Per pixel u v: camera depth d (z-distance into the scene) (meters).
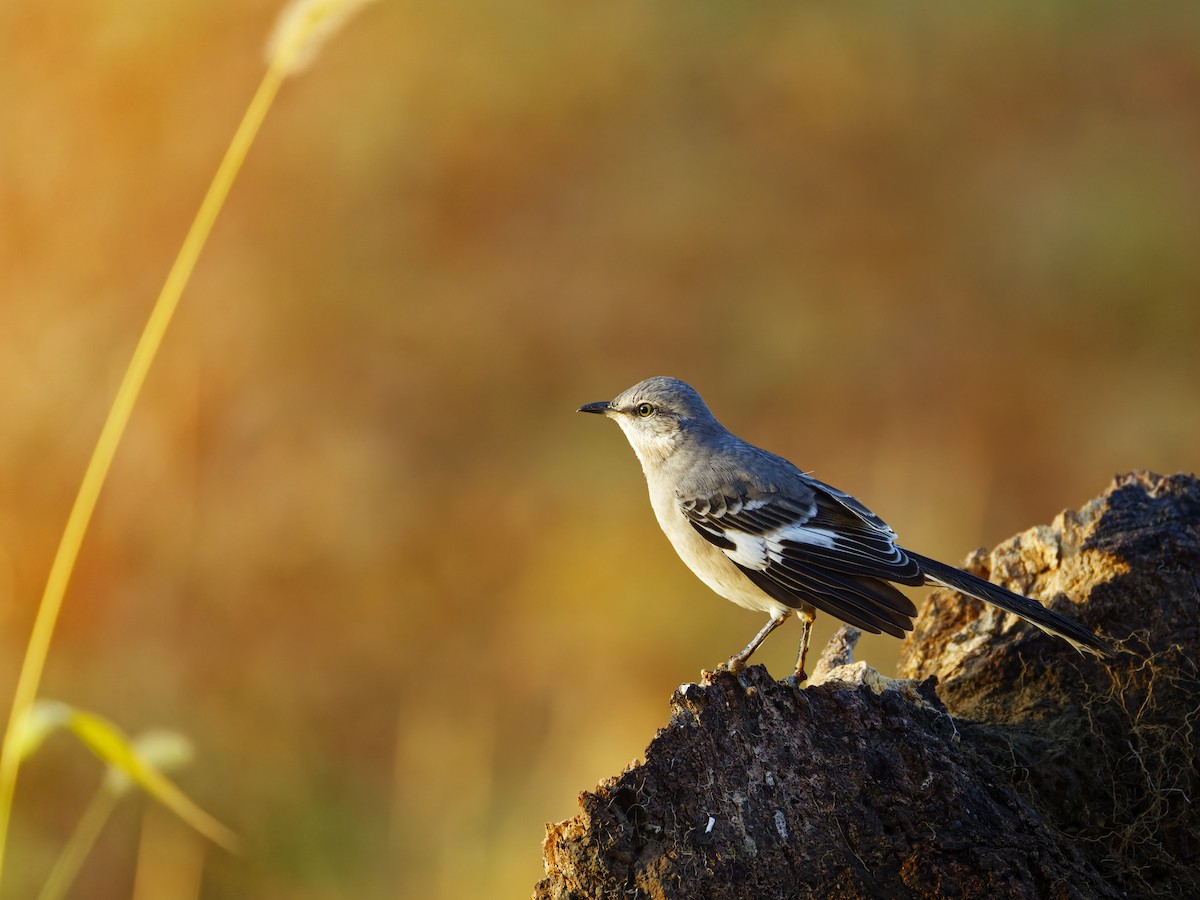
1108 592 6.30
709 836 5.09
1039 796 5.89
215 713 11.91
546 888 5.13
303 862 10.27
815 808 5.18
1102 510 6.58
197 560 13.77
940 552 13.81
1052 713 6.14
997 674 6.34
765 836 5.11
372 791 11.02
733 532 7.41
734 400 18.09
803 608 7.13
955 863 5.10
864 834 5.14
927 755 5.31
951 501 14.73
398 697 12.30
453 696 12.02
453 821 10.12
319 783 11.04
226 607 13.37
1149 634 6.20
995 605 6.13
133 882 10.09
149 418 15.10
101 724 6.20
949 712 6.30
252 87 19.36
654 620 12.22
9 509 13.79
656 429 7.93
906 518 14.34
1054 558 6.57
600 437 16.48
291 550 14.29
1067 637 5.97
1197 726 5.95
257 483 15.10
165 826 10.13
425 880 9.80
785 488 7.42
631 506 14.75
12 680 12.04
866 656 11.40
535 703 11.98
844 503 7.29
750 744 5.26
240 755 11.28
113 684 12.25
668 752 5.18
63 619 12.91
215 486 14.88
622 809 5.14
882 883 5.09
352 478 15.37
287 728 11.70
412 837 10.15
